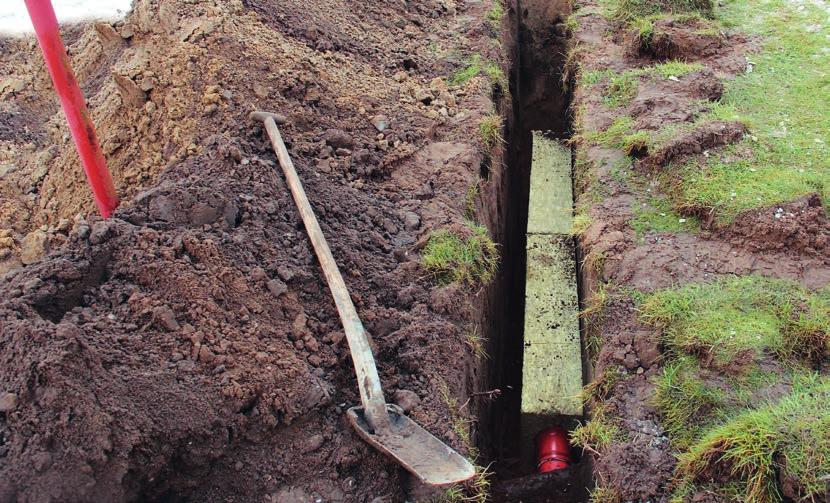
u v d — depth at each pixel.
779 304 2.33
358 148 2.85
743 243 2.55
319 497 1.88
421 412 2.06
